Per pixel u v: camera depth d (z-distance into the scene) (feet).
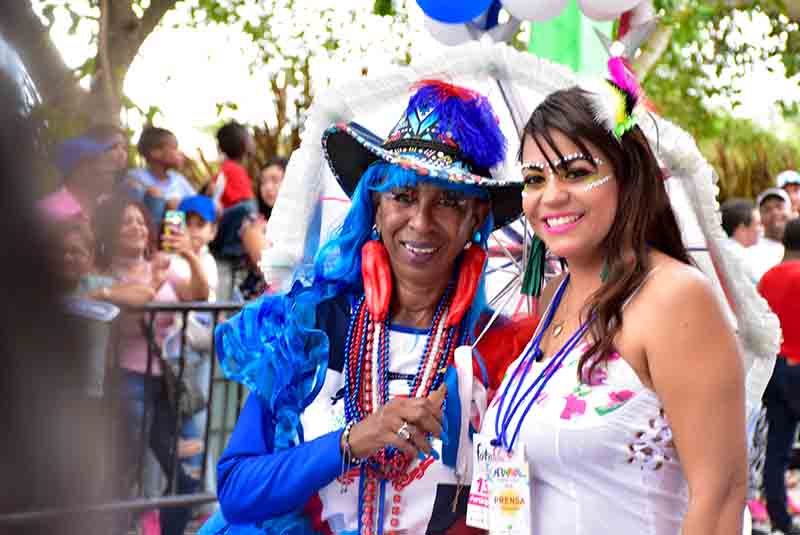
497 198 6.78
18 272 1.30
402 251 6.29
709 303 5.04
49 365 1.32
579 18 8.26
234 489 6.06
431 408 5.81
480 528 6.04
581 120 5.31
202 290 13.93
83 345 1.38
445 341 6.40
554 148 5.38
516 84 6.86
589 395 5.22
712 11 25.27
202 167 26.09
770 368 6.32
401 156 6.25
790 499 18.34
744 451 5.05
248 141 17.56
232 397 14.06
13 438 1.30
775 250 19.40
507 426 5.46
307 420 6.42
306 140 6.81
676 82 28.55
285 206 6.85
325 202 7.00
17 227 1.30
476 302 6.57
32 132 1.34
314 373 6.31
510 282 7.24
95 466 1.38
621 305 5.19
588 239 5.41
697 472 4.96
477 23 8.43
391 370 6.38
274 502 5.94
